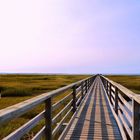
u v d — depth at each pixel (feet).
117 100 28.60
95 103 43.11
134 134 13.52
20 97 77.66
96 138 20.52
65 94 75.92
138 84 157.58
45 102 13.47
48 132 13.55
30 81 192.75
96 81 128.57
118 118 25.73
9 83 155.94
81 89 43.11
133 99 13.51
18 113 8.23
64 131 20.34
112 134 21.83
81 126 24.86
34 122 10.88
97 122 26.86
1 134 29.30
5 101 64.75
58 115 17.34
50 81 194.29
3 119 6.97
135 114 13.51
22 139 26.14
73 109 28.71
